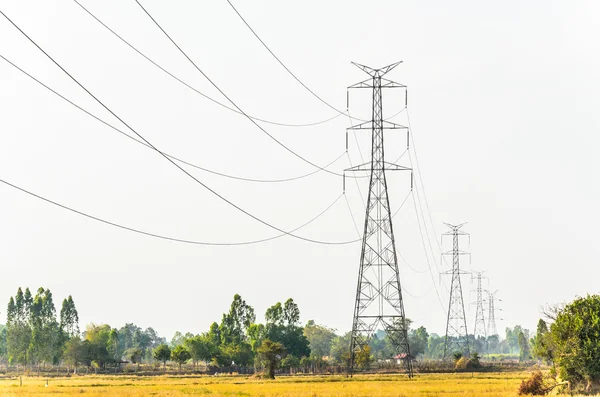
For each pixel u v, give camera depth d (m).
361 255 134.75
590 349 92.44
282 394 103.25
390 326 139.88
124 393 109.44
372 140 131.88
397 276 135.25
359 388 115.50
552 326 97.88
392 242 133.62
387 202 132.50
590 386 92.62
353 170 131.62
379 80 131.62
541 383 97.25
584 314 94.69
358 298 136.38
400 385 124.62
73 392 112.94
